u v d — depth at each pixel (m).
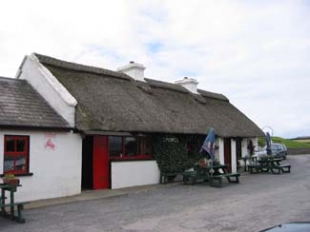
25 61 15.68
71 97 13.89
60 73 15.73
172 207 11.38
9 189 9.74
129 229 8.66
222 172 19.50
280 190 14.76
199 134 19.97
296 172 22.73
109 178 15.68
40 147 12.80
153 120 17.17
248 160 25.81
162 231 8.45
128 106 16.83
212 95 27.55
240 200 12.48
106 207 11.43
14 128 11.95
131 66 20.56
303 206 11.08
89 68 17.47
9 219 9.82
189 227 8.78
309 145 52.59
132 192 14.55
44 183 12.84
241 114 28.66
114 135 15.92
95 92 16.11
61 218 9.89
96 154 15.35
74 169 13.85
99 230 8.62
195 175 17.12
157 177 17.78
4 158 11.85
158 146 17.97
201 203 12.03
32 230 8.66
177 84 24.83
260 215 9.93
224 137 22.75
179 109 20.67
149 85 20.92
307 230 3.96
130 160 16.53
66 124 13.55
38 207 11.40
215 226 8.83
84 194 13.89
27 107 13.43
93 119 14.32
